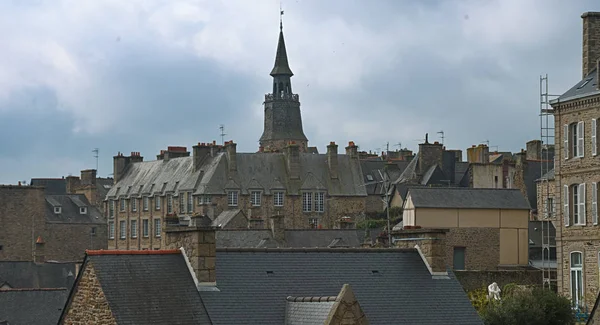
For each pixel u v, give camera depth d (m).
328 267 40.62
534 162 119.75
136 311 36.34
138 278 37.44
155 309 36.69
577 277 70.19
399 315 39.53
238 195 140.75
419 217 85.12
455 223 85.75
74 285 38.12
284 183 143.00
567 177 71.00
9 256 137.38
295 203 142.62
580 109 70.06
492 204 86.69
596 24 72.38
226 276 38.81
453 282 41.66
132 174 158.75
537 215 108.06
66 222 147.38
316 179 143.88
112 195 157.75
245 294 38.38
